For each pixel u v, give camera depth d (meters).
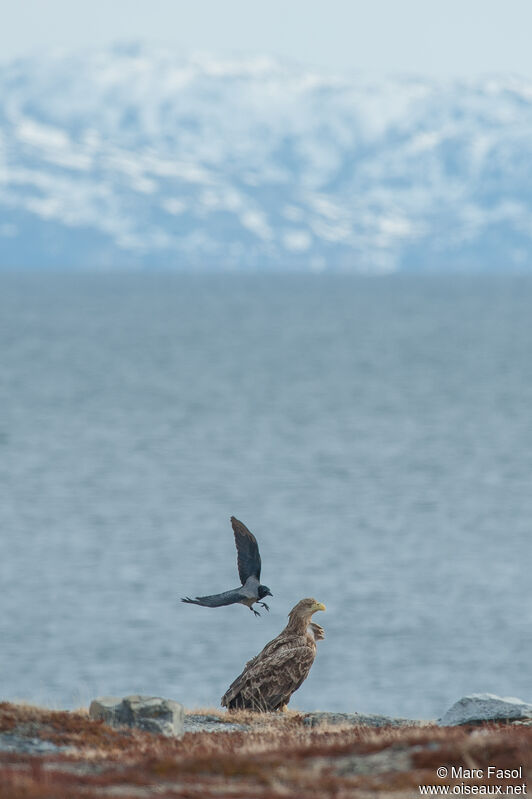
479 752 13.38
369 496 98.25
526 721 18.11
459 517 89.81
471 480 106.44
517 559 75.12
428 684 48.41
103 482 101.94
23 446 120.69
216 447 123.88
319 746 14.63
